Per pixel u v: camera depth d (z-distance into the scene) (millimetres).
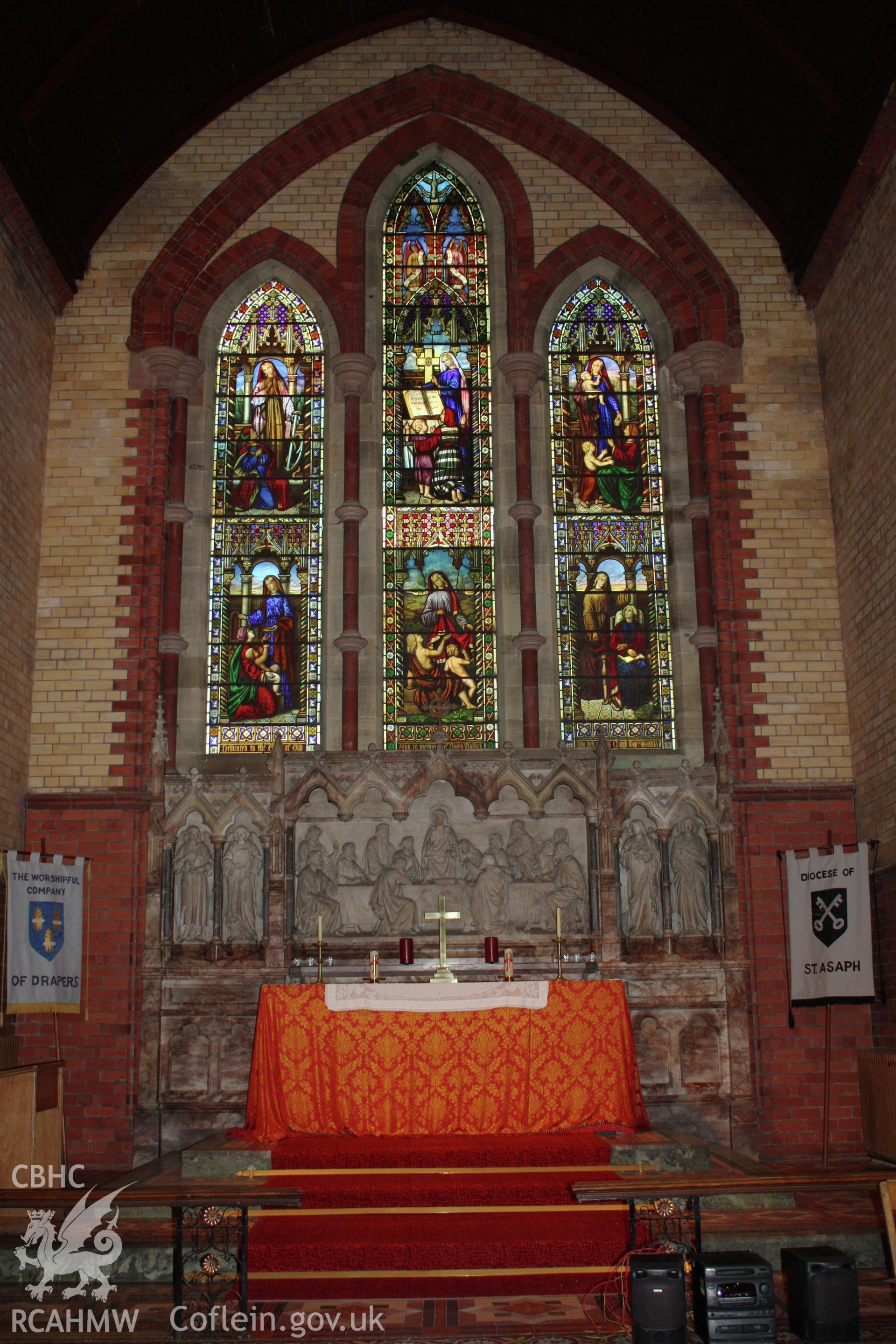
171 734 15805
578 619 17031
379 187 18234
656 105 17906
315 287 17891
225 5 16141
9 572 15078
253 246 17766
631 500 17562
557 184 18172
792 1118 14531
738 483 16531
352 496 16938
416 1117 11875
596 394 17984
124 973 14719
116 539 16219
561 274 17938
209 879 14820
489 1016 12078
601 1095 11977
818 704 15797
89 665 15789
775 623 16062
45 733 15586
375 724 16344
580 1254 9266
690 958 14469
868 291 15078
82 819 15227
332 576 16938
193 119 17734
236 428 17719
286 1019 12141
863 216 15078
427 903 14648
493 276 18281
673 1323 7918
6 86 13852
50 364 16734
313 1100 11984
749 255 17484
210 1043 14234
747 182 17531
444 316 18281
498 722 16609
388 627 16984
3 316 14945
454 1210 9875
